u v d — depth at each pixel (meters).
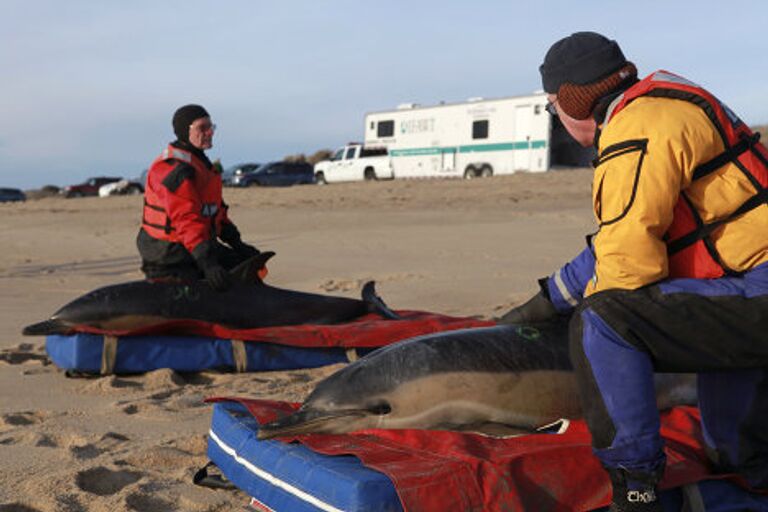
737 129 3.30
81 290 13.17
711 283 3.30
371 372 4.14
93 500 4.32
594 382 3.31
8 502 4.33
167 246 7.46
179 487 4.50
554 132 33.47
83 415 5.94
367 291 8.06
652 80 3.35
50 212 28.84
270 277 13.48
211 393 6.50
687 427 4.02
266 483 3.81
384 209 22.67
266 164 42.34
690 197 3.28
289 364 7.26
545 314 4.30
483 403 4.12
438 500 3.29
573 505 3.44
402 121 37.78
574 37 3.54
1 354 7.87
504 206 21.95
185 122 7.48
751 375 3.47
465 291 11.38
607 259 3.25
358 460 3.61
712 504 3.52
